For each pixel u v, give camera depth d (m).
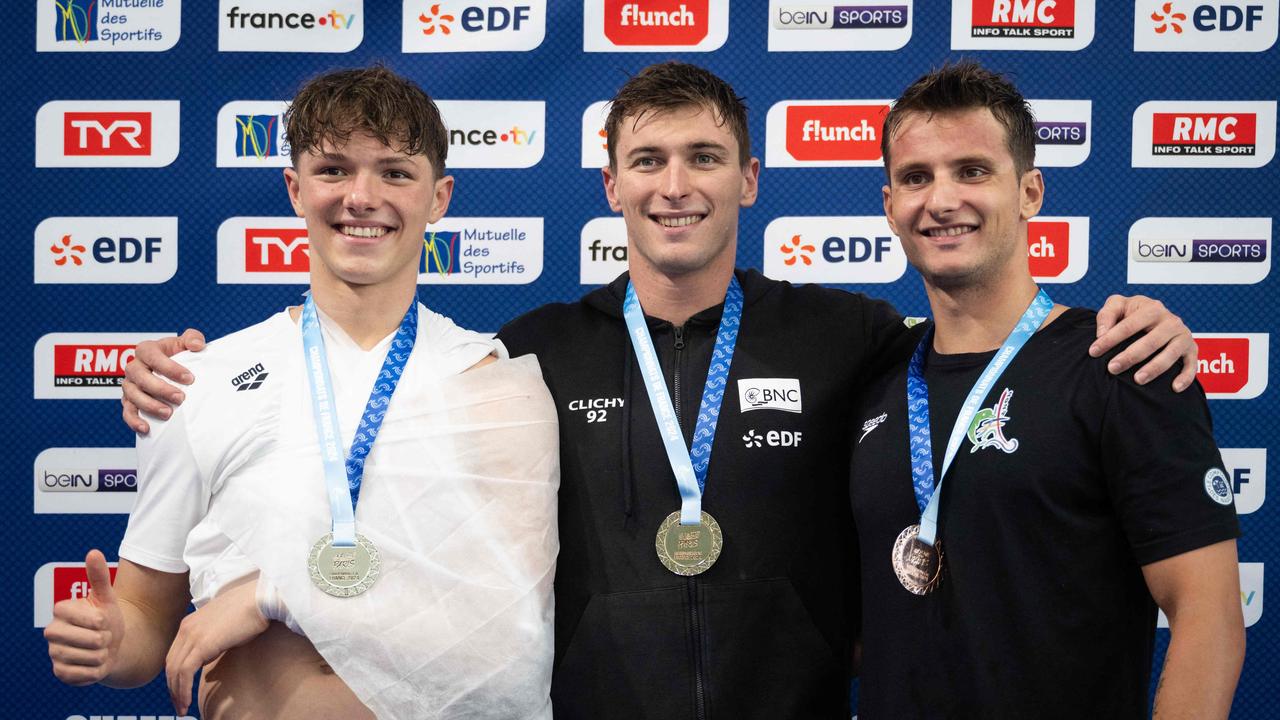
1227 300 2.37
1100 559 1.52
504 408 1.66
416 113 1.65
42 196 2.41
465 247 2.42
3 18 2.41
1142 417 1.48
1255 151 2.36
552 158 2.41
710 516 1.72
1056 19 2.37
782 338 1.85
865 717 1.65
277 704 1.54
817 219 2.40
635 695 1.67
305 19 2.40
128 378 1.63
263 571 1.52
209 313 2.43
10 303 2.42
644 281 1.85
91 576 1.47
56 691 2.42
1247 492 2.37
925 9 2.38
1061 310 1.66
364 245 1.61
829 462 1.79
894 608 1.61
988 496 1.54
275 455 1.58
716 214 1.76
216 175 2.42
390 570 1.55
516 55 2.40
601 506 1.74
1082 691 1.49
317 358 1.65
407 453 1.59
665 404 1.79
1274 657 2.36
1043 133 2.37
